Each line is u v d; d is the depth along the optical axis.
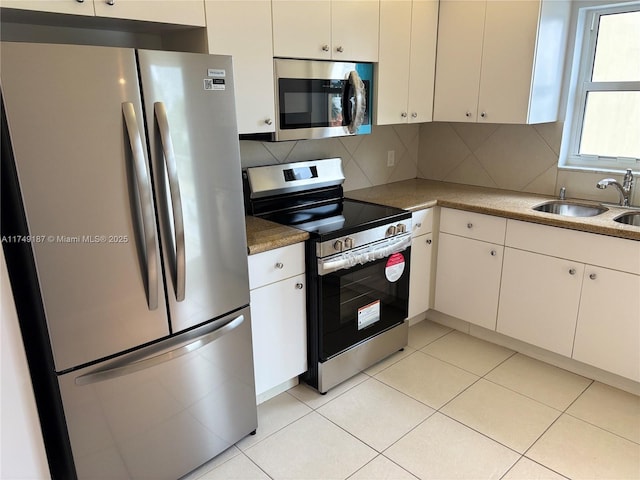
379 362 2.73
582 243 2.33
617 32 2.67
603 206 2.67
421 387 2.49
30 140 1.28
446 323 3.19
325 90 2.39
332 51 2.36
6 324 1.36
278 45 2.13
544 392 2.43
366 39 2.51
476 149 3.28
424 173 3.64
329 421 2.23
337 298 2.31
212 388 1.89
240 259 1.88
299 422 2.23
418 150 3.63
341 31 2.38
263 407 2.34
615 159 2.77
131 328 1.59
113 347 1.56
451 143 3.41
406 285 2.72
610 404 2.32
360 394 2.43
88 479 1.62
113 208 1.46
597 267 2.30
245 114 2.09
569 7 2.71
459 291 2.96
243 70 2.03
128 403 1.64
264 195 2.53
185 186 1.62
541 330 2.61
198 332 1.78
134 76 1.43
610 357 2.37
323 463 1.97
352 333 2.45
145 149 1.49
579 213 2.78
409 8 2.70
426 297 3.08
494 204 2.74
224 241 1.80
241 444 2.09
